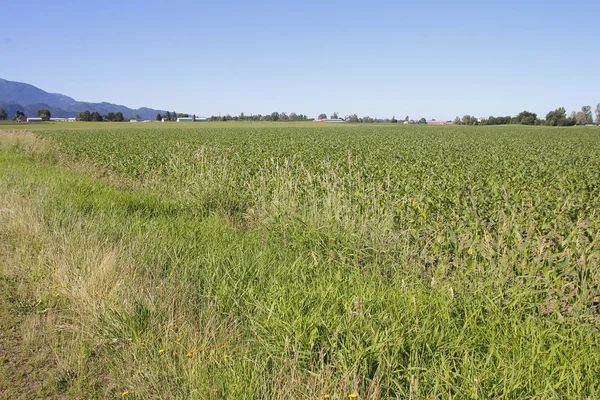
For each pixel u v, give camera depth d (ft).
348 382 10.55
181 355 12.43
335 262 19.48
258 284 16.70
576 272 16.35
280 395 10.28
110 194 35.53
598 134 209.36
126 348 13.29
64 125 343.26
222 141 120.57
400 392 10.61
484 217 26.21
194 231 24.36
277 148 89.56
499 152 94.99
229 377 11.22
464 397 10.44
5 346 13.91
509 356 12.09
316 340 12.45
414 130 257.96
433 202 29.58
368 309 13.48
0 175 45.03
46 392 11.62
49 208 28.25
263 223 25.44
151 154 68.59
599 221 22.56
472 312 14.64
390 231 21.53
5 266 19.86
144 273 18.15
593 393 10.51
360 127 318.45
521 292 15.53
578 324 13.94
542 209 28.60
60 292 17.07
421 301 14.80
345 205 24.89
